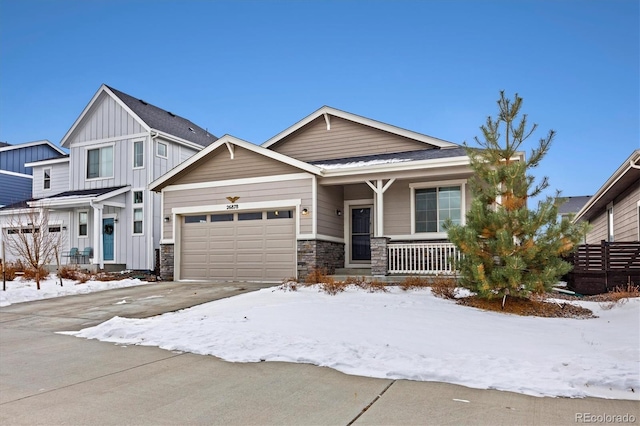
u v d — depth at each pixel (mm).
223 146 15695
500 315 8977
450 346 6441
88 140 22312
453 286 11086
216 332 7332
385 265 13562
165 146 21766
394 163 13914
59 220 22359
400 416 4141
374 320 7988
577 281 12531
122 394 4844
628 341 6754
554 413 4176
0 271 16375
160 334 7461
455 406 4363
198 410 4352
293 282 12875
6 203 26922
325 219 15125
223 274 15750
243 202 15422
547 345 6535
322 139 18047
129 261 20766
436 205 14828
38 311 10750
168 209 16578
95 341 7469
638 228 14297
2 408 4457
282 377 5336
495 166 10086
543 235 9297
